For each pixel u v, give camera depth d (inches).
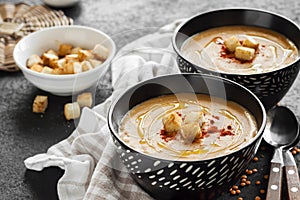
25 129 36.8
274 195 29.5
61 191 31.9
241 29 36.5
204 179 27.8
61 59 40.6
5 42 43.5
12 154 35.0
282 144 33.2
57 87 38.2
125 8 48.2
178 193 28.6
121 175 31.5
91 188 30.8
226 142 28.9
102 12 47.8
